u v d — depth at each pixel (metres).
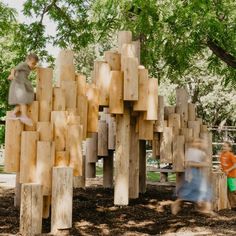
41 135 8.47
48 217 9.20
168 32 12.46
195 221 9.45
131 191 10.70
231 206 10.79
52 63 16.95
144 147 12.68
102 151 12.62
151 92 10.13
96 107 9.60
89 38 16.42
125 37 10.05
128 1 11.80
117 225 9.05
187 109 11.79
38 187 8.12
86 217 9.55
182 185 10.22
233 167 10.78
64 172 8.38
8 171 8.35
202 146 10.14
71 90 9.13
